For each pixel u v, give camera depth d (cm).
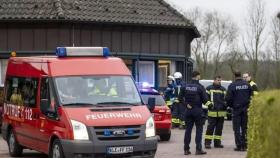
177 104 2603
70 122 1298
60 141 1316
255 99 846
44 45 2719
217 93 1798
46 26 2728
